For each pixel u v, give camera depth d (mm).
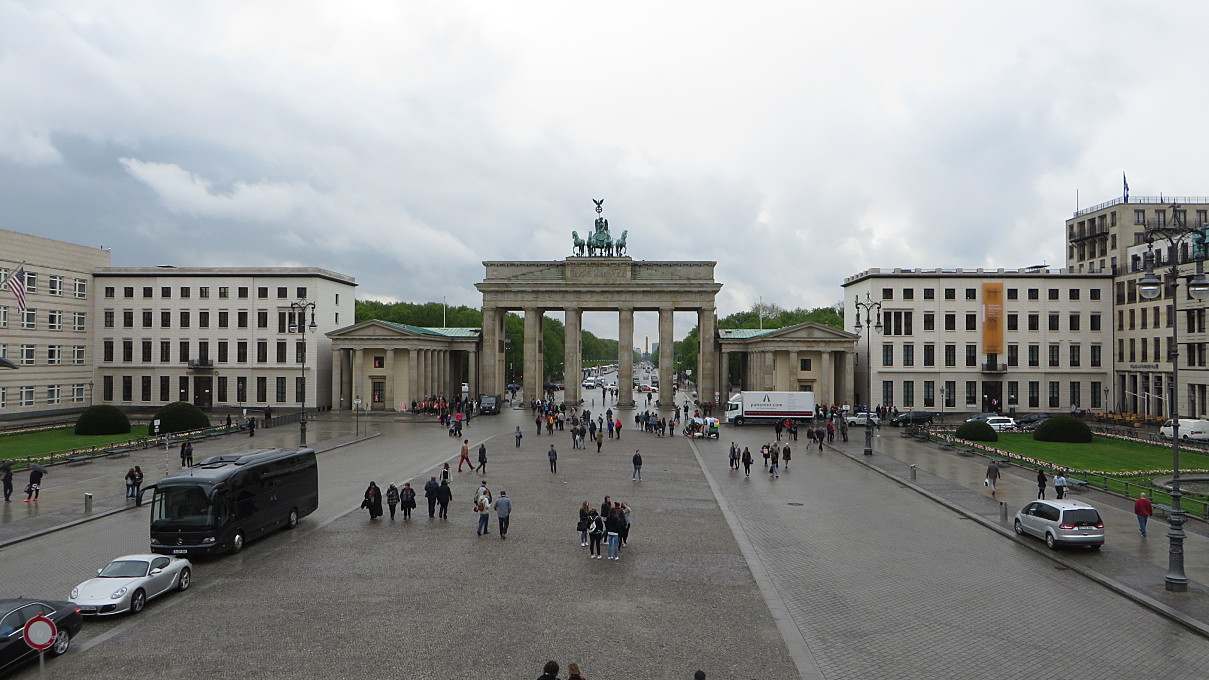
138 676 20047
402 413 104562
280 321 108500
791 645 22375
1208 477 50125
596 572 29359
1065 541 32375
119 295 109938
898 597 26859
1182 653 22172
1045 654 22000
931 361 105938
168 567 26781
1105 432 79938
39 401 98875
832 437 73688
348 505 42406
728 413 93875
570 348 118062
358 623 23891
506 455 62594
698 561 31016
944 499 44375
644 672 20438
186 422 76312
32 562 31141
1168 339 93438
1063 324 105375
